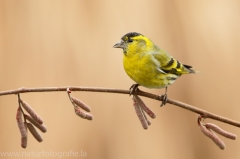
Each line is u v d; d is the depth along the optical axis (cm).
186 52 1407
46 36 1342
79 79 1324
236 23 1437
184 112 1400
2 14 1341
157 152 1362
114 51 1354
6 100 1355
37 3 1361
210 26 1430
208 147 1407
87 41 1352
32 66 1325
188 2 1434
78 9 1369
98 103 1361
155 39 1386
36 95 1348
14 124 1351
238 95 1407
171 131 1390
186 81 1415
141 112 933
